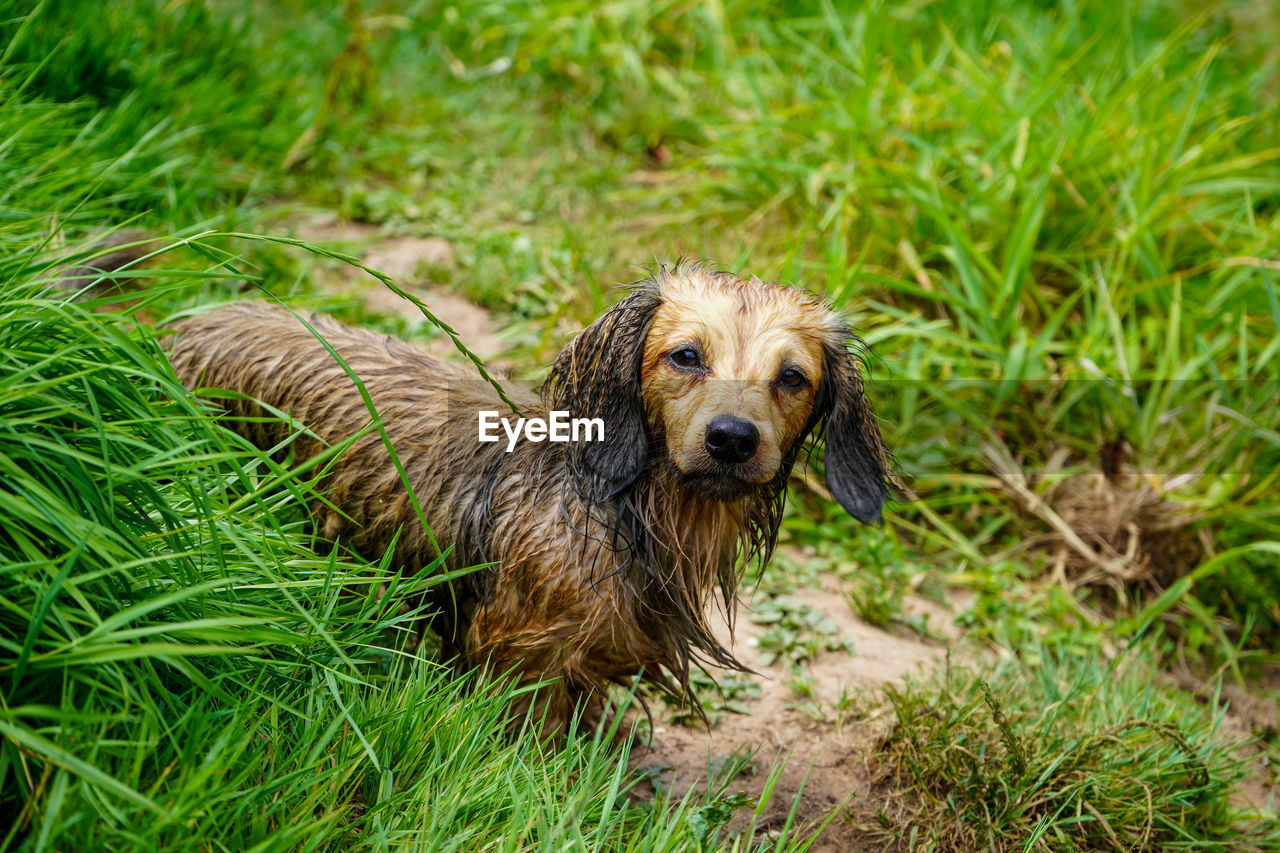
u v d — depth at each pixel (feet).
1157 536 4.51
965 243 4.75
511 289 4.99
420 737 2.78
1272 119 6.54
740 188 5.78
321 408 3.30
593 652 3.12
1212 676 4.25
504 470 3.12
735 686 3.66
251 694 2.62
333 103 5.97
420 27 7.18
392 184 5.78
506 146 6.33
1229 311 5.02
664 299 3.00
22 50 4.46
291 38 6.46
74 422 2.63
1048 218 5.23
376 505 3.25
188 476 2.79
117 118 4.49
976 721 3.41
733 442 2.79
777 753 3.44
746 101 6.43
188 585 2.61
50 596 2.31
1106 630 4.29
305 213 5.28
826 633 3.95
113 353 2.66
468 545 3.15
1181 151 5.53
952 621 4.19
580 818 2.71
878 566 4.28
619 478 2.99
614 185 6.16
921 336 4.85
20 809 2.38
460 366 3.49
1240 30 8.16
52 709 2.29
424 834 2.58
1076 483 4.62
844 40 6.18
